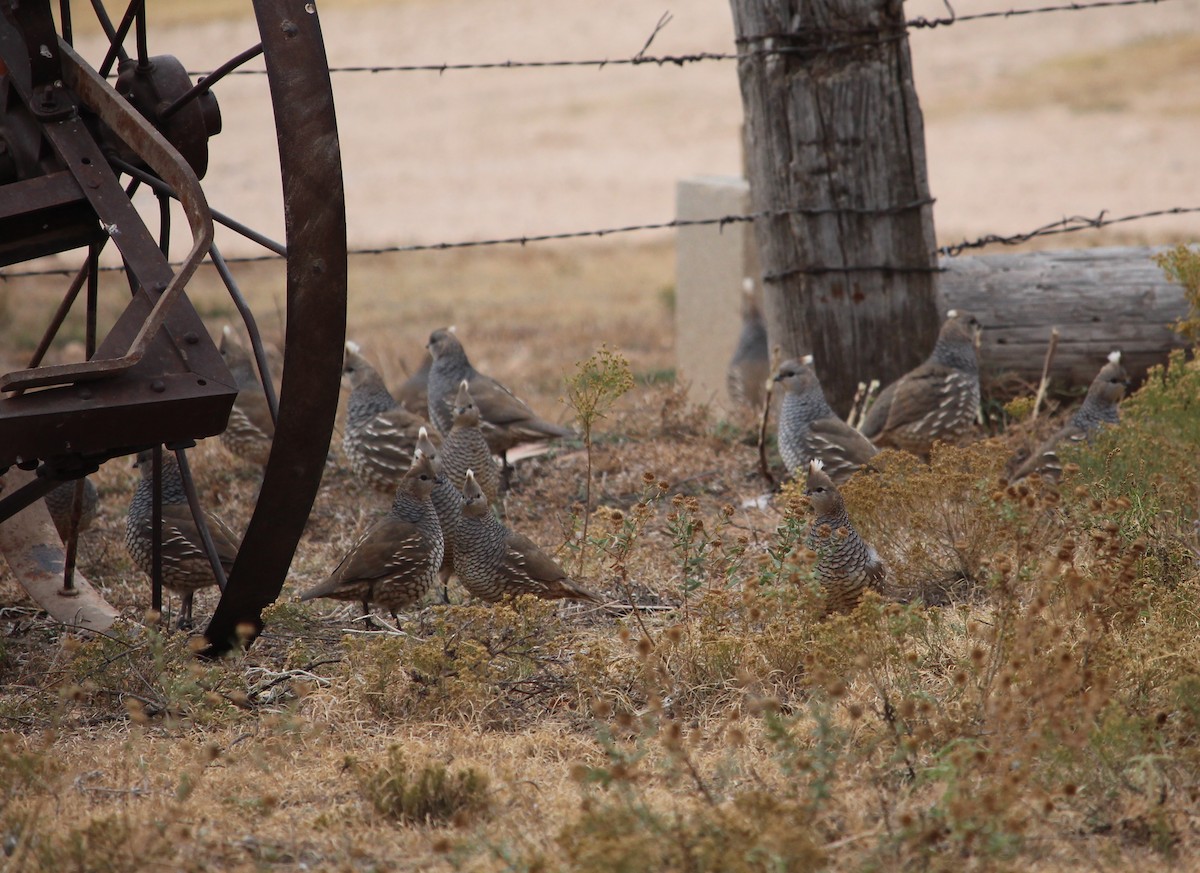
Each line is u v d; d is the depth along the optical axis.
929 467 27.59
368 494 34.19
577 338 70.50
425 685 20.42
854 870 14.50
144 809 16.69
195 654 22.66
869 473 28.89
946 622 21.95
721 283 47.19
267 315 72.50
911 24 33.12
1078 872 14.64
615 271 101.31
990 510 22.50
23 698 20.73
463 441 30.61
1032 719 17.11
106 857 14.77
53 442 17.52
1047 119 157.00
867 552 23.62
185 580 25.25
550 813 16.28
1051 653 17.92
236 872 15.11
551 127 174.38
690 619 22.61
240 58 19.73
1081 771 16.42
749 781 17.02
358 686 20.38
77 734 19.70
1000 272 36.38
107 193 19.36
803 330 34.31
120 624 22.73
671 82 193.88
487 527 24.97
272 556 21.30
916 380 32.22
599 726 18.44
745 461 34.88
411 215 128.50
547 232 119.69
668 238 117.19
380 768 17.16
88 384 17.72
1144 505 23.38
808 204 33.72
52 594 25.53
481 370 60.88
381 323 78.25
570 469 35.16
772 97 33.44
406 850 15.66
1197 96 160.12
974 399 32.56
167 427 18.17
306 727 19.09
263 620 21.77
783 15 32.97
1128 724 16.58
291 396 19.83
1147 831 15.60
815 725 18.19
